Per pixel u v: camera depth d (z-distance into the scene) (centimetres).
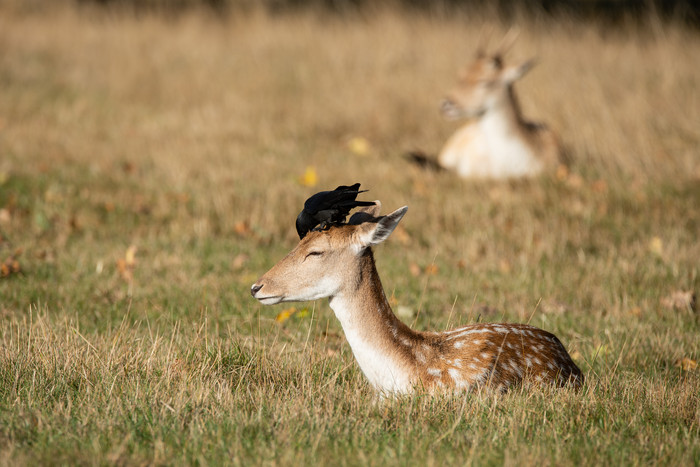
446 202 3556
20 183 3566
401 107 5262
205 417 1579
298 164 4150
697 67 5225
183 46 6681
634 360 2102
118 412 1577
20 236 3002
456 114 4116
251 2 7500
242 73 5962
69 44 6812
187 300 2447
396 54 6122
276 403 1661
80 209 3300
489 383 1734
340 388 1786
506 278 2778
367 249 1800
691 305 2575
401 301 2509
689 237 3152
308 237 1803
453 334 1864
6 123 4706
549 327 2355
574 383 1828
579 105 4650
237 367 1884
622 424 1614
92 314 2347
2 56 6322
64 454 1402
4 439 1447
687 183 3781
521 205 3509
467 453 1450
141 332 2216
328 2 7831
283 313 2333
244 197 3488
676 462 1436
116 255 2842
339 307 1809
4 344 1942
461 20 6750
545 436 1532
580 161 4212
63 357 1848
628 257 2978
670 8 6881
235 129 4794
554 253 3022
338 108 5244
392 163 4269
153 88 5725
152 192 3578
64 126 4738
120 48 6662
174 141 4488
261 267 2816
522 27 6341
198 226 3164
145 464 1384
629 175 3925
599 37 6247
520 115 4134
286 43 6525
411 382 1752
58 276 2642
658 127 4506
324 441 1488
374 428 1553
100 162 4034
